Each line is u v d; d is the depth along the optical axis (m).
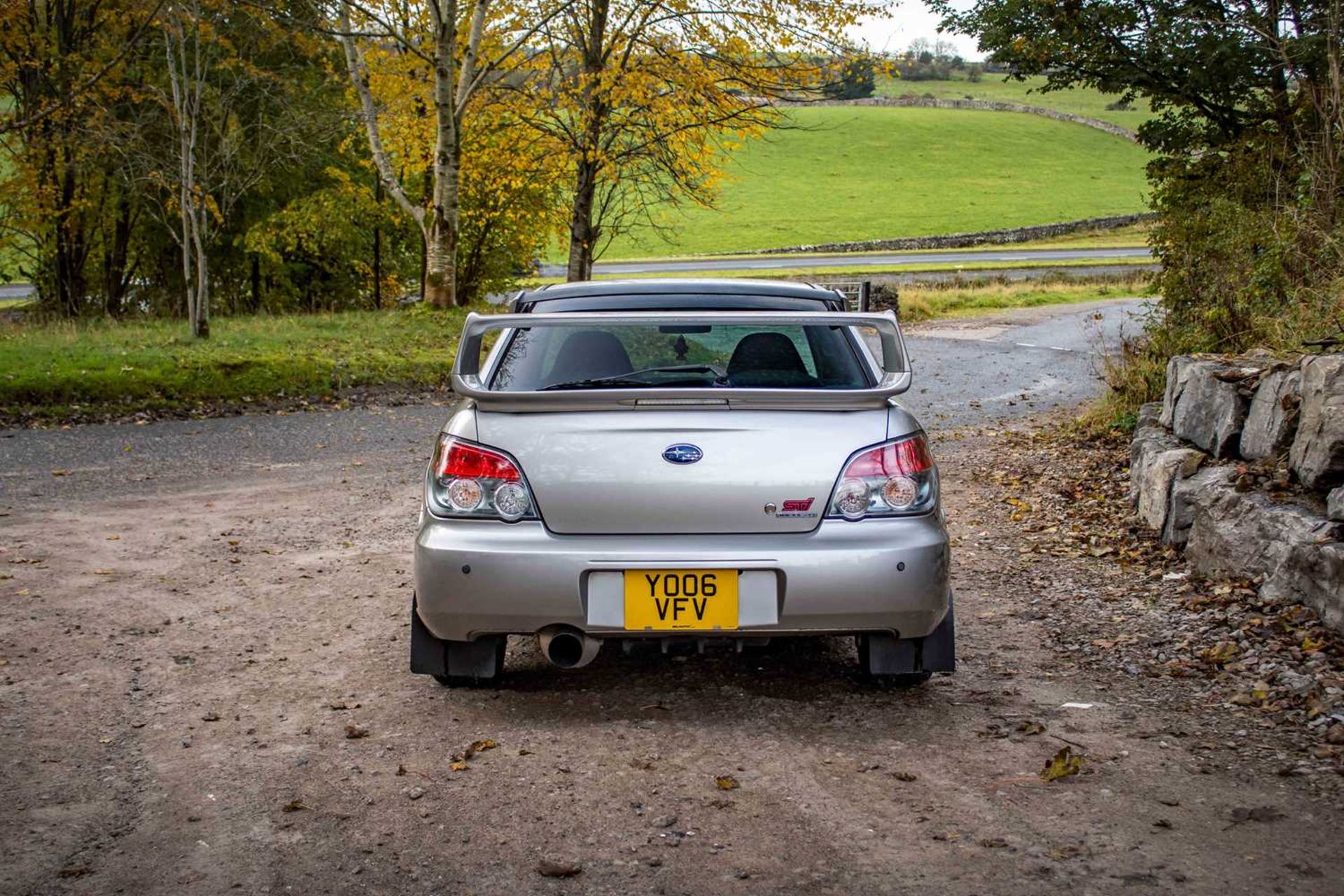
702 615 3.55
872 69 22.00
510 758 3.51
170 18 17.88
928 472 3.70
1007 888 2.62
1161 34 12.52
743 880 2.69
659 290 4.59
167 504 8.16
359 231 30.41
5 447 10.69
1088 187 87.94
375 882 2.71
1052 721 3.77
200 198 17.67
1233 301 8.71
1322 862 2.72
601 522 3.58
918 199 82.50
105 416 12.81
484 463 3.63
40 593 5.65
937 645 3.90
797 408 3.65
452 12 21.59
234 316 29.66
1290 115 12.18
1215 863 2.72
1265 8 12.06
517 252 32.66
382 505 8.15
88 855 2.86
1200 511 5.66
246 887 2.69
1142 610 5.12
